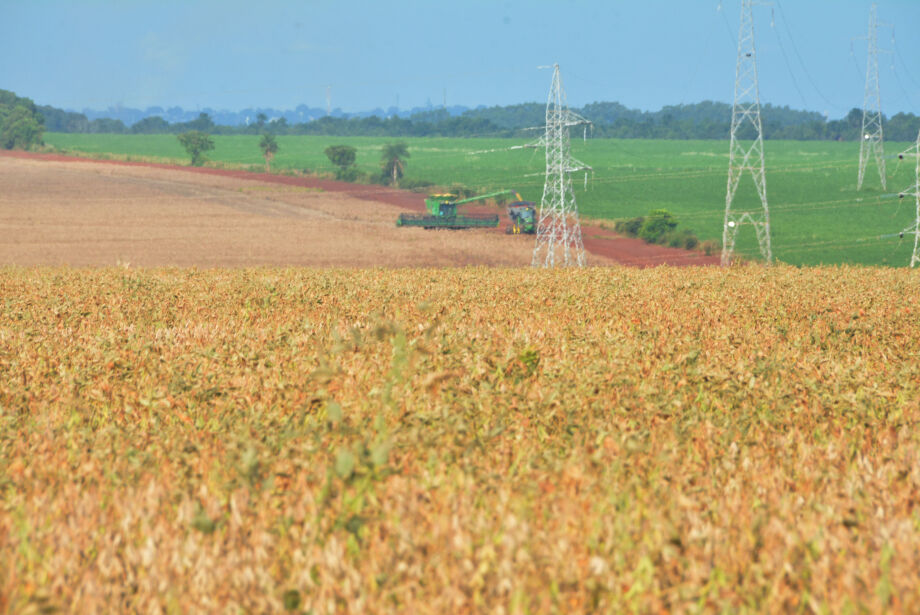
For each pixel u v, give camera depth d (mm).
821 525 24375
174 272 146250
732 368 44906
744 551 22953
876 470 29859
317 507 24891
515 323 68625
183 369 44781
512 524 23031
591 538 22969
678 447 32406
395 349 37312
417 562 21891
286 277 127125
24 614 19578
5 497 28297
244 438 30844
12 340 58562
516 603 20156
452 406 36031
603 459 29391
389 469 26406
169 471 29594
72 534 24141
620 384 41188
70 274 132500
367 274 136500
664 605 20781
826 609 20000
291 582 21562
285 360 47531
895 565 21844
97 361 48469
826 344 61188
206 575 21844
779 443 32688
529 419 34844
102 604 21188
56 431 35094
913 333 64500
